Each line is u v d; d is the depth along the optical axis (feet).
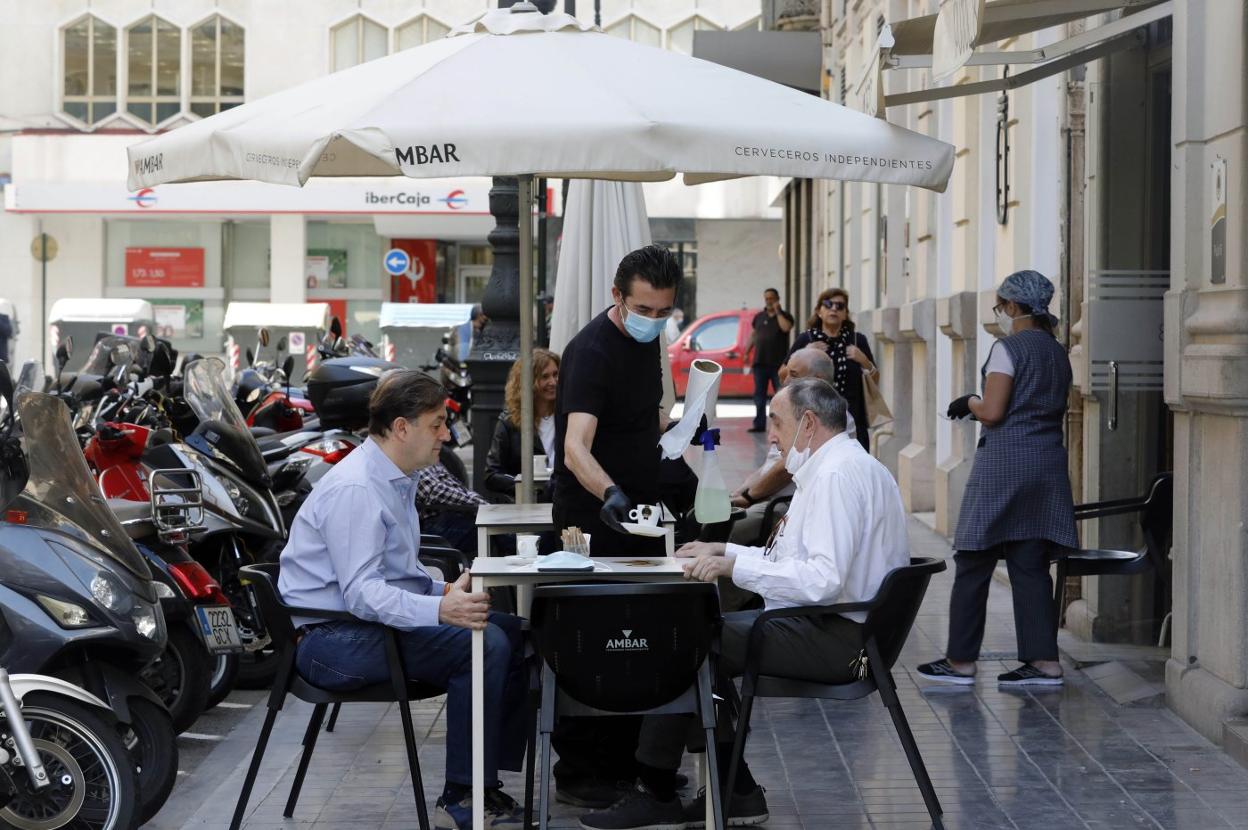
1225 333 20.67
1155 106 26.61
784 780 20.25
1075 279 30.09
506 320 36.40
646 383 19.04
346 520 17.58
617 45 19.80
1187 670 22.58
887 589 16.99
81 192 126.11
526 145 17.38
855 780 20.15
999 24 22.82
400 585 18.17
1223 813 18.49
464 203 121.80
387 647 17.37
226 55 133.18
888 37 21.52
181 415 26.91
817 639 17.38
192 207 123.65
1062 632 29.22
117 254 132.16
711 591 15.74
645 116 17.62
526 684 18.07
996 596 33.35
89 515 18.98
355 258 132.67
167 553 22.57
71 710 16.66
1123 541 27.30
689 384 19.12
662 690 15.93
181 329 132.77
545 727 15.75
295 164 17.69
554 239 102.42
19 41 132.05
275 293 131.85
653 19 134.51
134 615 18.74
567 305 30.78
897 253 55.06
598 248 30.71
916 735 22.26
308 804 19.48
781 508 25.68
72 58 132.36
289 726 23.91
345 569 17.44
